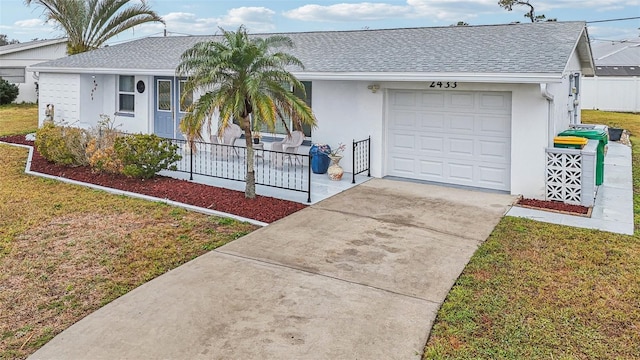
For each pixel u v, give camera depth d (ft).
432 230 22.89
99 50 55.57
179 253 20.04
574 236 21.90
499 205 27.12
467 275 17.66
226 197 28.48
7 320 14.55
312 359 12.28
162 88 46.09
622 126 63.98
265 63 24.95
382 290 16.40
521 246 20.70
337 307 15.14
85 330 13.83
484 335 13.55
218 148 39.73
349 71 31.19
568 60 26.89
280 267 18.39
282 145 36.37
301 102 25.96
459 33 38.37
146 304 15.35
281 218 24.82
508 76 25.72
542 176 28.12
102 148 34.78
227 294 16.02
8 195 29.17
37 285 16.94
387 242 21.24
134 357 12.39
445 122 32.09
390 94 33.88
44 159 39.63
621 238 21.59
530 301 15.60
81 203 27.66
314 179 33.71
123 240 21.56
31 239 21.59
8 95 88.12
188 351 12.65
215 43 25.48
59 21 69.31
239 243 21.11
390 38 40.40
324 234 22.31
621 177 34.45
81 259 19.31
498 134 30.19
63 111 49.67
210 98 25.22
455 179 32.22
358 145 34.78
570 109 39.99
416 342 13.15
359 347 12.87
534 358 12.46
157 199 28.40
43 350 12.87
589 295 16.06
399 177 34.37
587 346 13.01
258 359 12.26
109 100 49.67
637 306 15.33
